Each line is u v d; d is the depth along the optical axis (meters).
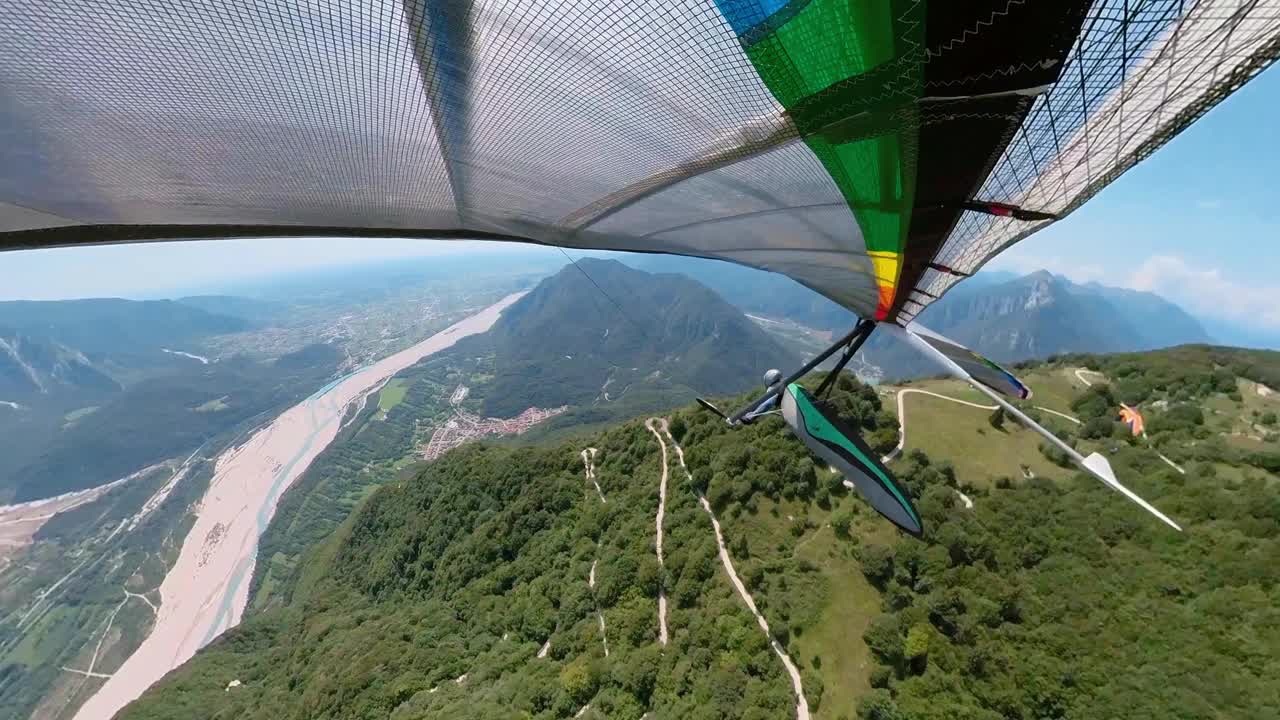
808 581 53.66
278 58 5.52
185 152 6.38
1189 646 44.78
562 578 73.69
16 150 5.97
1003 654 47.06
